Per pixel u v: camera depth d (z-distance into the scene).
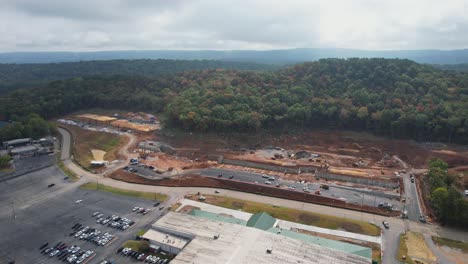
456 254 85.19
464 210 95.50
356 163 150.50
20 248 86.88
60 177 135.62
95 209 107.94
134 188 125.56
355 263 73.88
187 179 130.62
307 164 149.12
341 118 195.38
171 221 91.44
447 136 172.75
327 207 110.50
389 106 194.38
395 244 89.06
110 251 85.38
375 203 111.88
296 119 197.25
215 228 86.94
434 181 119.25
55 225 97.94
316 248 78.56
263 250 76.94
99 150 172.38
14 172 139.25
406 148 167.25
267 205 111.00
